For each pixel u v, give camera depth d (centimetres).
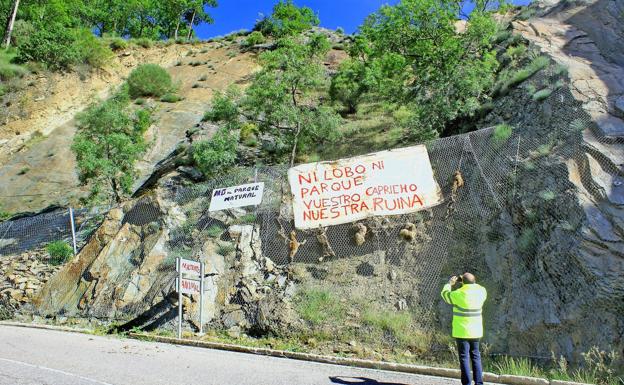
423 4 1755
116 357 891
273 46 4009
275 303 1123
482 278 1027
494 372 833
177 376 754
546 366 841
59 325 1284
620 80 1291
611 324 826
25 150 2847
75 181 2456
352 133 1820
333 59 3123
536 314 900
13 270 1568
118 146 1944
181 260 1109
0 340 1042
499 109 1460
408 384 743
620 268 858
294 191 1256
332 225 1213
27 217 1997
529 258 986
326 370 832
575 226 940
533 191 1072
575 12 1795
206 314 1173
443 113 1518
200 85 3506
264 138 2014
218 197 1364
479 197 1158
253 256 1253
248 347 987
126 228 1481
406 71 1878
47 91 3328
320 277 1151
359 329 1023
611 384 746
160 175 1997
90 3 5197
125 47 4172
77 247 1602
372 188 1208
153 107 3147
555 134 1172
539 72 1448
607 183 988
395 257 1135
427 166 1195
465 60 1688
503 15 2189
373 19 1877
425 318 1002
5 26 4241
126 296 1300
